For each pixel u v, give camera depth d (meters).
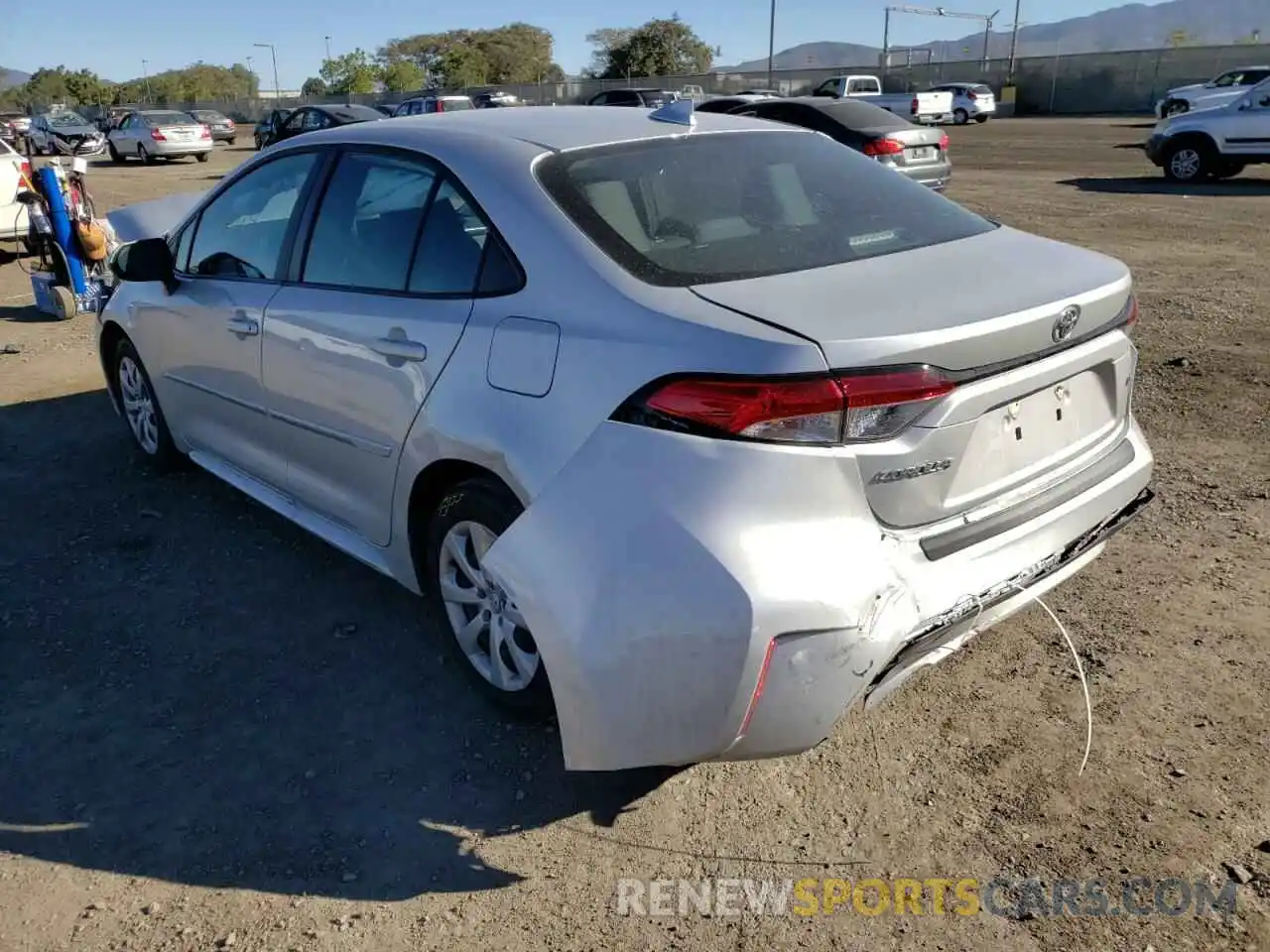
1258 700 3.10
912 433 2.39
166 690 3.39
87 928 2.45
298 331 3.61
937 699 3.19
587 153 3.14
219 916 2.48
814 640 2.28
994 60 47.28
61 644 3.66
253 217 4.09
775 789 2.85
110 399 6.23
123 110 45.22
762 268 2.74
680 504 2.33
